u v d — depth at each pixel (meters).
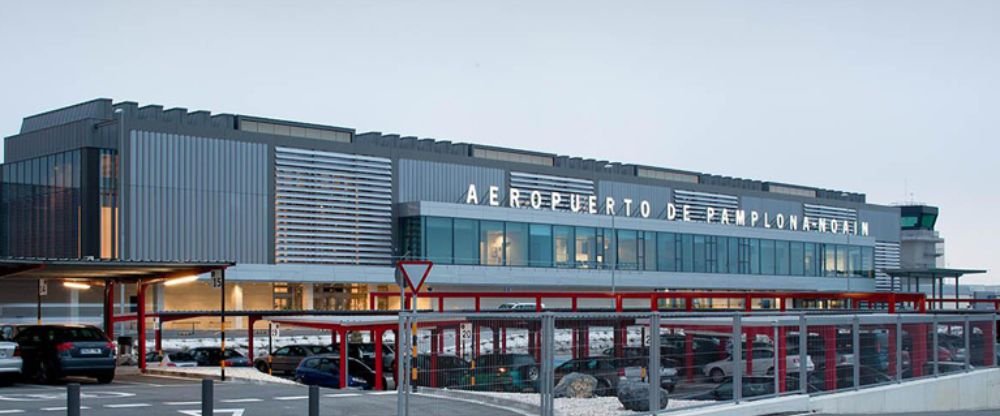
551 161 93.06
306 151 74.81
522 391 17.22
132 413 19.77
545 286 85.25
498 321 17.47
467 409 17.34
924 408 25.31
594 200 92.38
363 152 78.00
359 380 32.25
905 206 143.88
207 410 15.26
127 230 65.94
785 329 21.83
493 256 81.69
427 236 78.00
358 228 77.25
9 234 72.25
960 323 28.09
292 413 19.83
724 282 95.62
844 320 23.08
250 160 72.00
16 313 58.50
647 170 99.81
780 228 105.94
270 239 72.62
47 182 68.88
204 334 66.62
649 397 17.83
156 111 72.00
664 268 91.88
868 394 23.30
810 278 103.19
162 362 37.09
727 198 103.06
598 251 88.19
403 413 16.03
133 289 65.69
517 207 84.81
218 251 69.94
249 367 40.19
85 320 61.88
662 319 19.05
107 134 67.38
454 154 85.00
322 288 77.88
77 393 13.98
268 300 75.06
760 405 19.88
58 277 32.12
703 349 19.61
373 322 30.39
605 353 19.45
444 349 17.53
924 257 142.75
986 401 28.20
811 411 20.92
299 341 58.59
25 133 73.31
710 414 18.61
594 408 17.31
